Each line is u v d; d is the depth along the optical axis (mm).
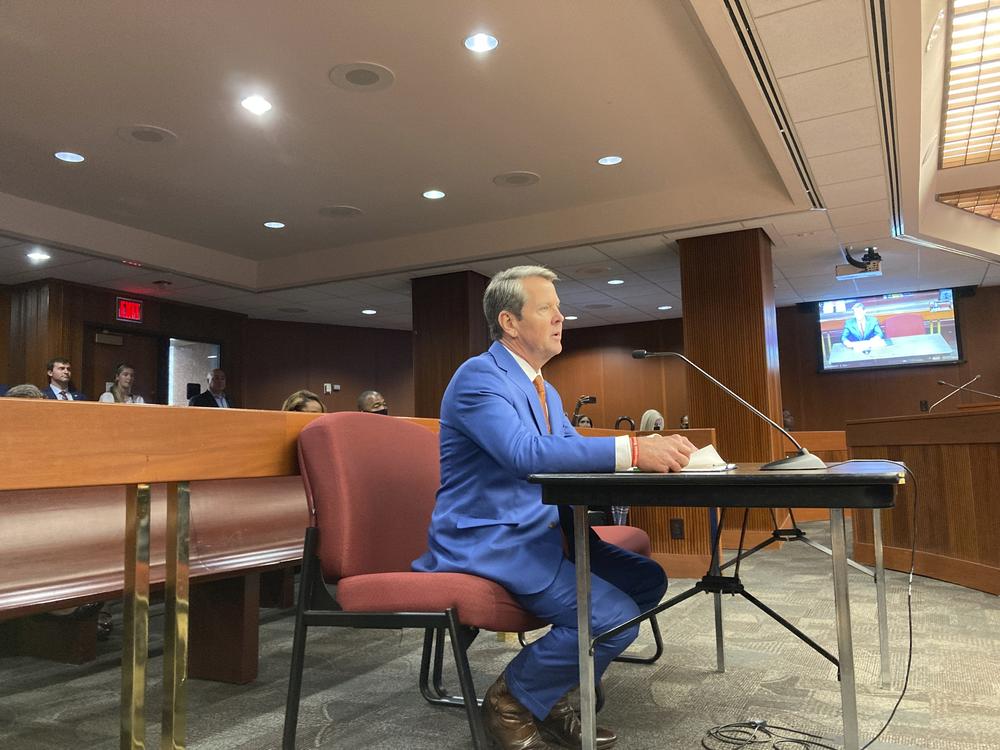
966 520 3824
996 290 9703
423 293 8133
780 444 6785
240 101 4684
